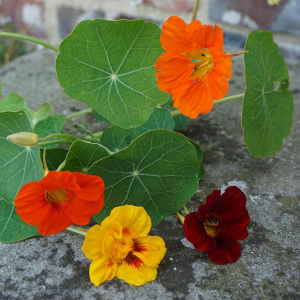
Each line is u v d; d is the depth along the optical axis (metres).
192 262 0.42
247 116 0.45
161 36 0.40
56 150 0.46
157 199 0.45
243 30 0.77
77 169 0.44
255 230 0.45
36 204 0.38
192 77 0.41
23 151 0.43
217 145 0.56
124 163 0.42
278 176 0.51
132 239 0.40
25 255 0.42
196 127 0.59
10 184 0.43
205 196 0.48
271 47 0.48
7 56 0.91
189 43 0.40
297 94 0.66
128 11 0.83
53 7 0.90
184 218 0.41
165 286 0.40
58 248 0.43
